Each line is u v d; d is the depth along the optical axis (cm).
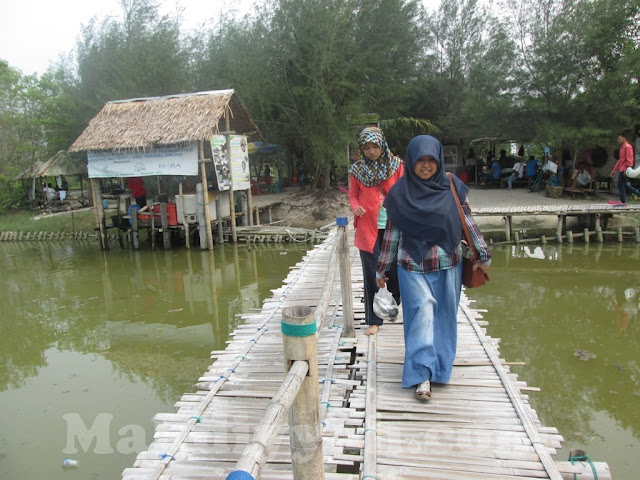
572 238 1127
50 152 2153
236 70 1667
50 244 1565
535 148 2503
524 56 1511
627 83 1301
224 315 777
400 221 312
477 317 481
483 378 356
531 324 664
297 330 178
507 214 1149
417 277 322
